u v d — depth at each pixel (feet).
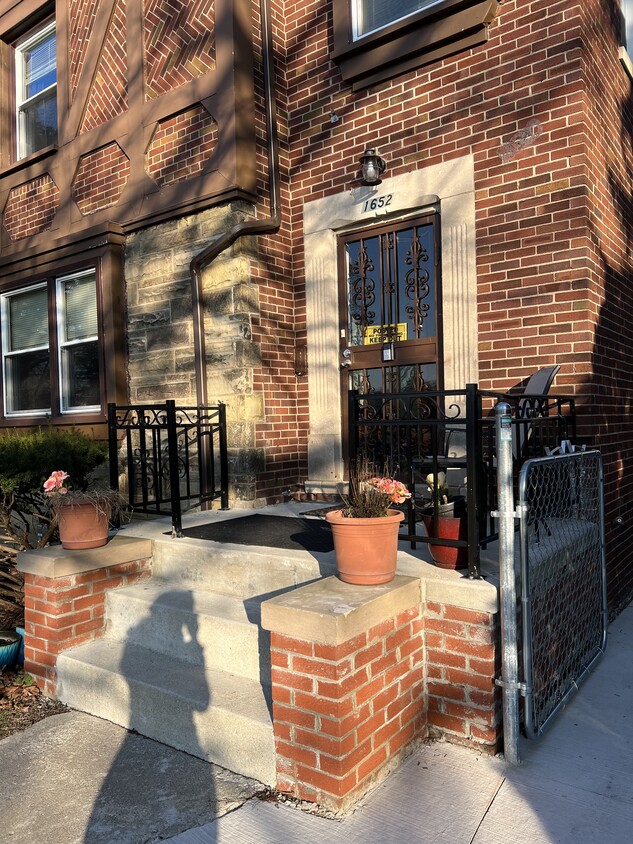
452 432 15.55
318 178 18.07
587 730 9.88
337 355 17.98
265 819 7.90
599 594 12.88
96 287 20.15
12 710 11.35
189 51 18.08
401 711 9.08
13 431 22.40
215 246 17.06
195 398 18.03
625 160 17.26
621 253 16.57
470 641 9.24
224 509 17.04
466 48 15.17
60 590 11.86
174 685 10.08
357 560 9.18
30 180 23.11
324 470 18.12
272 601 8.49
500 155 14.73
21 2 23.48
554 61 13.96
